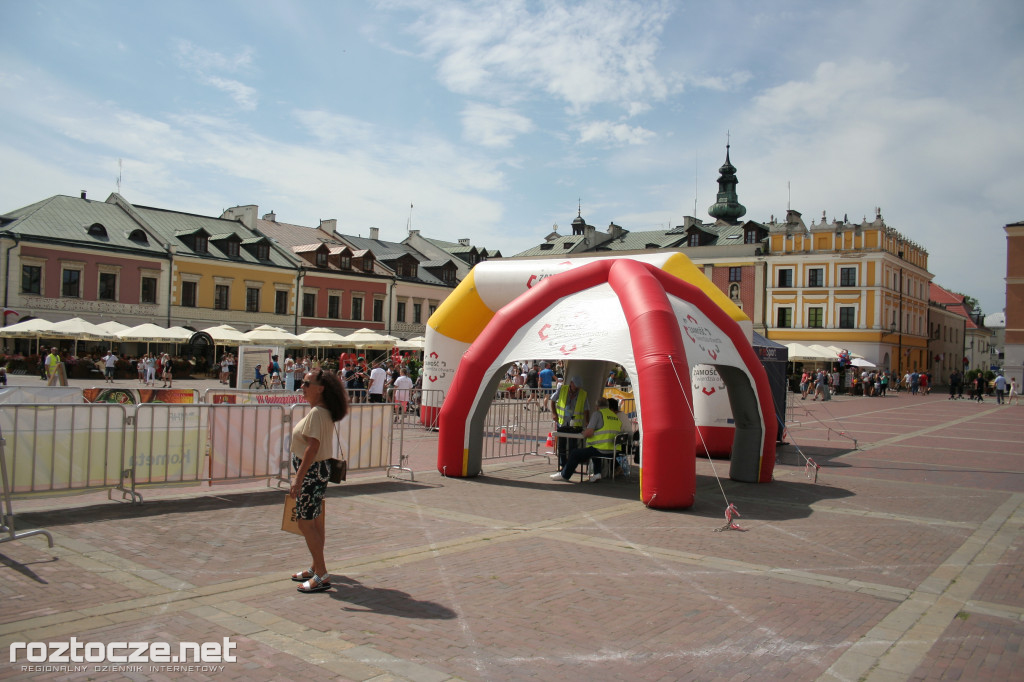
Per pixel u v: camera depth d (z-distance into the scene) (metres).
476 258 69.56
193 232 46.75
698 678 4.32
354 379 24.59
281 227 57.75
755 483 11.52
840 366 50.03
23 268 39.53
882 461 14.71
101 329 34.78
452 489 10.36
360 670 4.26
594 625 5.11
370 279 56.78
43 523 7.53
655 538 7.68
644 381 9.41
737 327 11.52
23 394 8.97
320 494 5.64
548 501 9.62
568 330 10.63
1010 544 7.93
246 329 49.19
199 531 7.39
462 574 6.18
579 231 71.69
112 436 8.33
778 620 5.34
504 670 4.33
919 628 5.28
